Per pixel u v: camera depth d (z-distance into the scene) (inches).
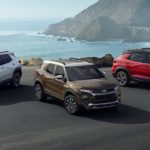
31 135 431.8
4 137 425.7
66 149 377.7
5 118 517.0
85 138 414.0
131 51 756.6
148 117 511.8
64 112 550.0
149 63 714.2
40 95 623.8
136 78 733.3
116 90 527.8
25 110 564.4
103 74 573.6
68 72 560.7
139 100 624.4
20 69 773.9
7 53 755.4
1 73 718.5
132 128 453.7
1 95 686.5
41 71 622.5
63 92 554.9
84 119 506.0
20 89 745.6
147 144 389.1
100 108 517.7
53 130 452.1
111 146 384.5
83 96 515.8
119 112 543.2
